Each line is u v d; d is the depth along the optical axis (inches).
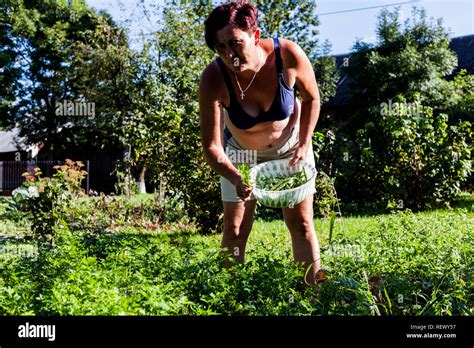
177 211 493.7
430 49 967.0
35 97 1395.2
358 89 1038.4
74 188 372.5
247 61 156.9
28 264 196.4
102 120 1046.4
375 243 239.3
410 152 562.9
